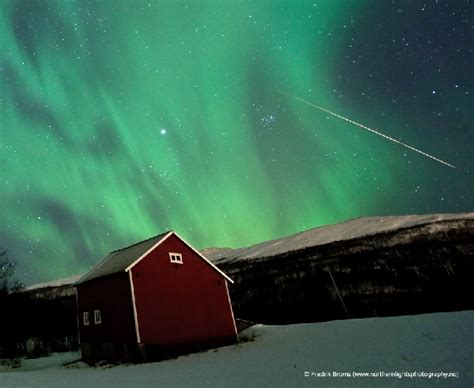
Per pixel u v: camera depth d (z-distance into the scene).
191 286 23.33
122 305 21.02
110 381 12.77
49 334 33.38
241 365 14.48
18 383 13.26
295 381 10.33
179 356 20.23
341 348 15.72
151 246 22.53
